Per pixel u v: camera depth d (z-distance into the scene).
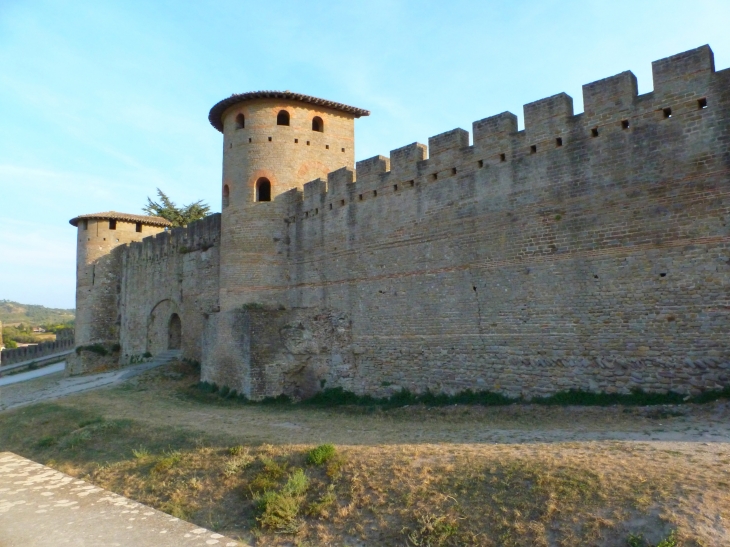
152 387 30.22
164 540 8.85
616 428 13.37
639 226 15.72
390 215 22.67
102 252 46.47
